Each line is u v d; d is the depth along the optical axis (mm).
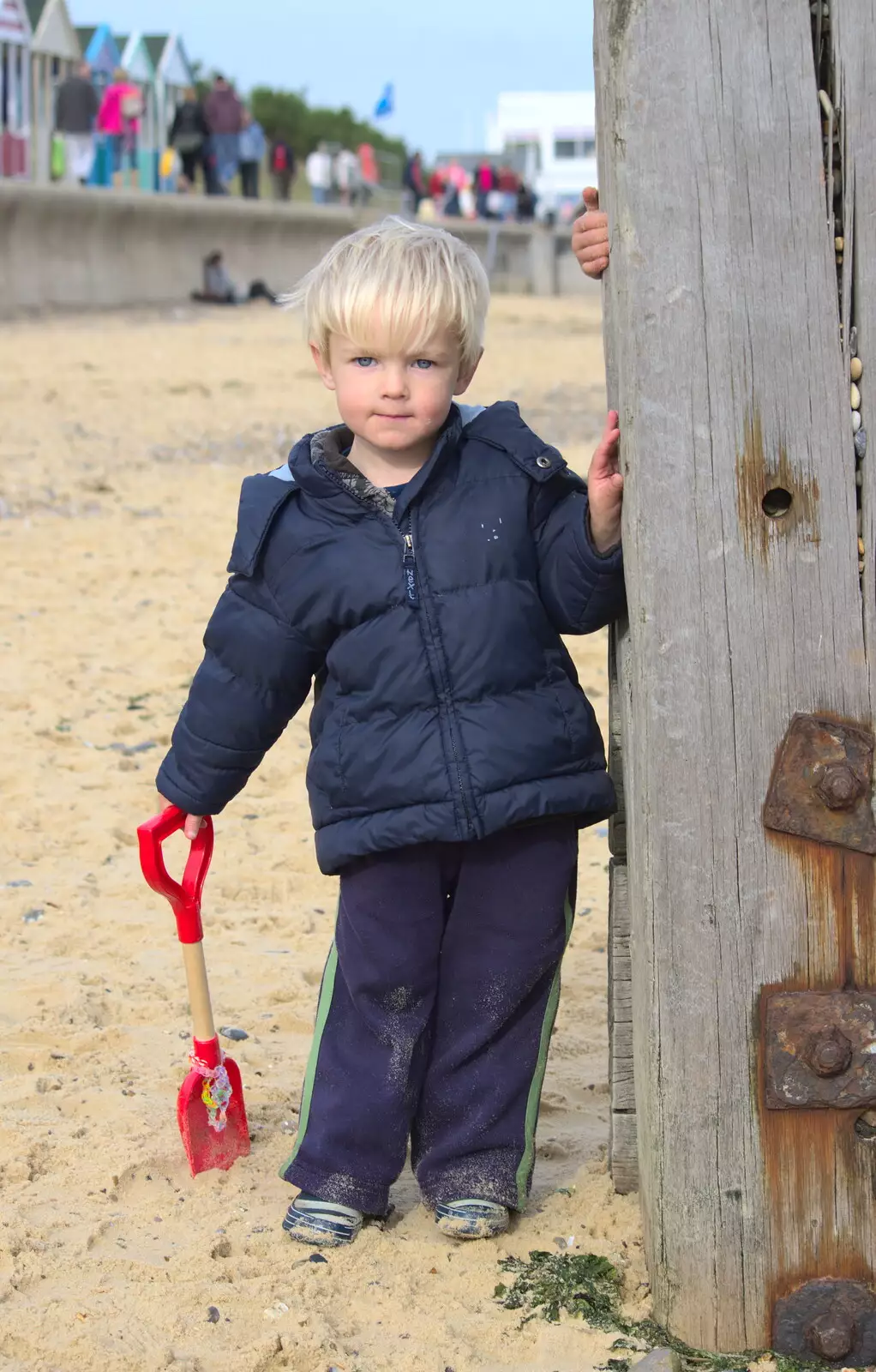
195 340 20312
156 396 14680
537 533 2783
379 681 2723
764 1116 2537
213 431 12773
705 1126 2541
